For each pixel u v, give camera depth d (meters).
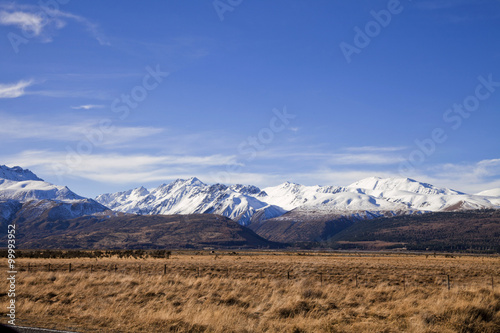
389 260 120.31
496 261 121.75
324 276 47.06
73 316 19.92
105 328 17.23
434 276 49.88
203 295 27.44
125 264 73.00
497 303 22.28
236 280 36.59
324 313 21.11
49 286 31.47
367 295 27.97
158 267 63.31
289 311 21.55
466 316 19.67
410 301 24.27
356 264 82.12
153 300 24.81
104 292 28.61
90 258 112.19
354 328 17.83
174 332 17.05
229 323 18.00
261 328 17.80
